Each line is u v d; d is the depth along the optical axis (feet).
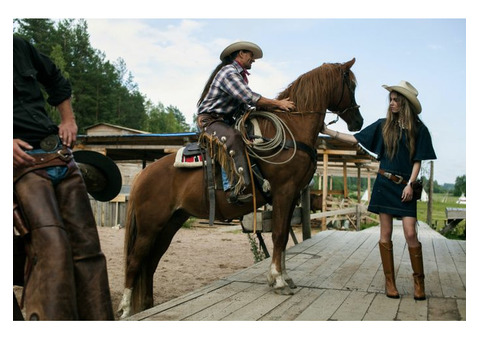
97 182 9.30
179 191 13.43
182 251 30.83
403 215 11.36
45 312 6.15
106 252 29.27
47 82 7.95
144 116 186.19
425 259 17.72
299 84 12.82
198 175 13.01
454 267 15.98
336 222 50.80
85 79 139.95
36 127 7.21
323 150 42.83
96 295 7.00
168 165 13.69
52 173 7.09
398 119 11.44
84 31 144.25
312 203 43.09
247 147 12.24
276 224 12.17
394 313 10.21
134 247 13.78
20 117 7.09
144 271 13.92
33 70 7.43
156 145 41.78
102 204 45.52
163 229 14.19
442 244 22.36
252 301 11.24
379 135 11.78
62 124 7.79
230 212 12.90
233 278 13.93
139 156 48.14
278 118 12.44
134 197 13.88
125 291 13.61
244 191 12.41
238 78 12.30
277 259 12.18
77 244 7.06
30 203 6.61
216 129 12.47
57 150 7.25
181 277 21.89
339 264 16.39
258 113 12.75
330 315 10.04
